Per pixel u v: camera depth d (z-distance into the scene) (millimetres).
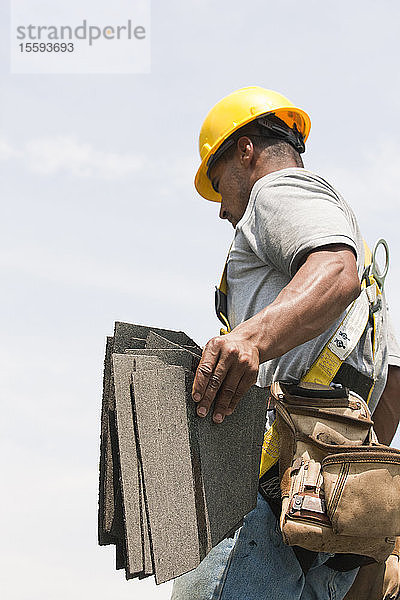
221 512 2910
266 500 3242
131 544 2512
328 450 2965
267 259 3229
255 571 3227
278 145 3639
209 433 2863
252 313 3361
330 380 3240
